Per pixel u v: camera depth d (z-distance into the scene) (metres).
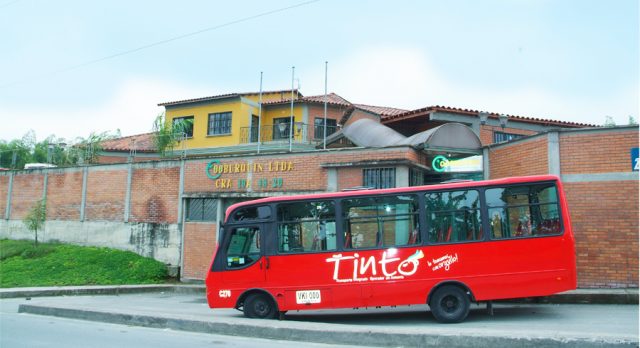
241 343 8.83
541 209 10.68
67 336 9.55
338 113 30.16
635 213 13.02
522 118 22.17
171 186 20.41
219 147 29.31
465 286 10.44
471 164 16.58
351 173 16.34
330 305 10.84
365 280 10.77
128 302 15.60
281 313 11.20
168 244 20.16
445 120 20.80
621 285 12.99
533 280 10.37
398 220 10.96
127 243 21.38
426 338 8.24
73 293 17.58
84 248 22.27
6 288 17.92
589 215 13.41
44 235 24.28
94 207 22.73
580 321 10.11
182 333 9.91
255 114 30.64
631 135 13.20
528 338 7.70
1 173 26.72
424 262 10.64
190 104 31.27
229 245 11.57
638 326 9.42
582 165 13.59
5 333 9.91
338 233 11.09
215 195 18.98
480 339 7.93
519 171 15.11
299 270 11.08
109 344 8.75
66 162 27.66
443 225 10.80
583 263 13.36
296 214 11.38
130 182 21.67
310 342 8.93
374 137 18.92
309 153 17.17
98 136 28.06
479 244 10.58
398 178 15.52
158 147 26.88
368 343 8.58
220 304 11.38
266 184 17.92
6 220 26.11
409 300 10.57
